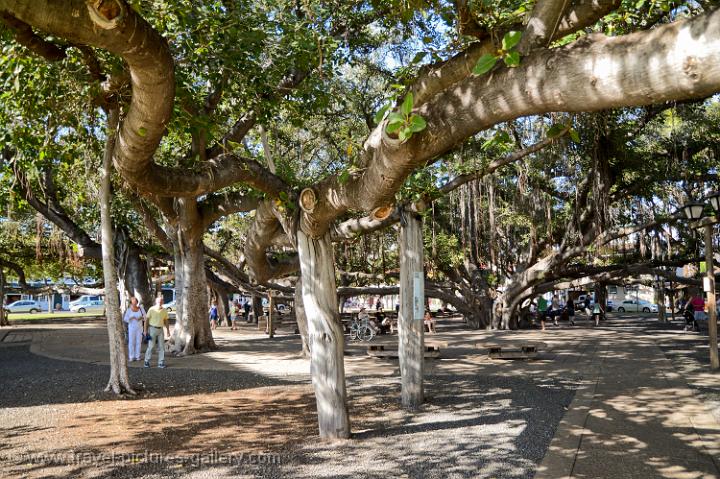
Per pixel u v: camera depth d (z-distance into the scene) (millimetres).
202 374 12672
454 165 12977
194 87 12477
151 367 14008
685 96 2238
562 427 7211
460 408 8523
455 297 29875
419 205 8500
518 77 2904
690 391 9703
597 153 19016
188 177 6164
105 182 10375
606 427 7195
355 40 14242
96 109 8992
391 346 17188
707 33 2033
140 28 3467
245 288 27703
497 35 3740
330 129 19750
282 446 6531
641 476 5328
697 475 5336
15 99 8117
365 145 4867
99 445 6695
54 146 8789
